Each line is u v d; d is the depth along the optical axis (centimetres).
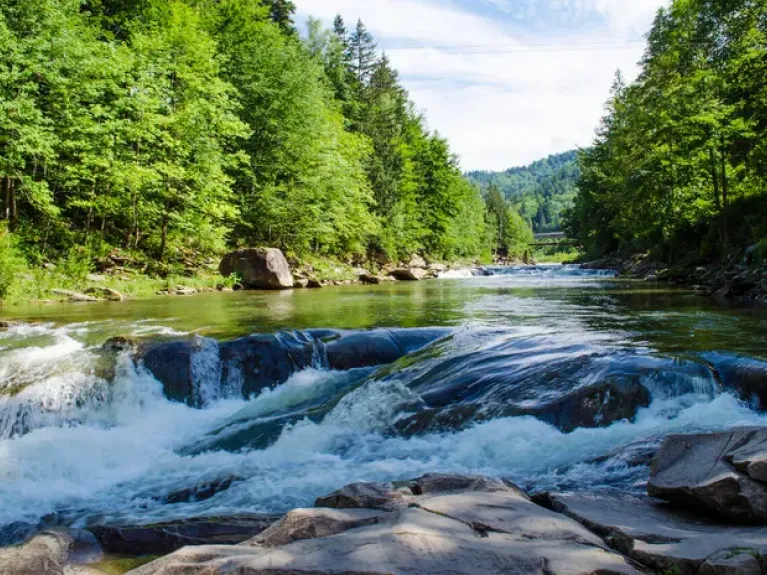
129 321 1148
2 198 1914
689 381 634
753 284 1636
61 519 476
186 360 832
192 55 2425
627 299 1611
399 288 2355
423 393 694
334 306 1477
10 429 700
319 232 3222
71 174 1903
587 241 5825
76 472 591
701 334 909
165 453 648
